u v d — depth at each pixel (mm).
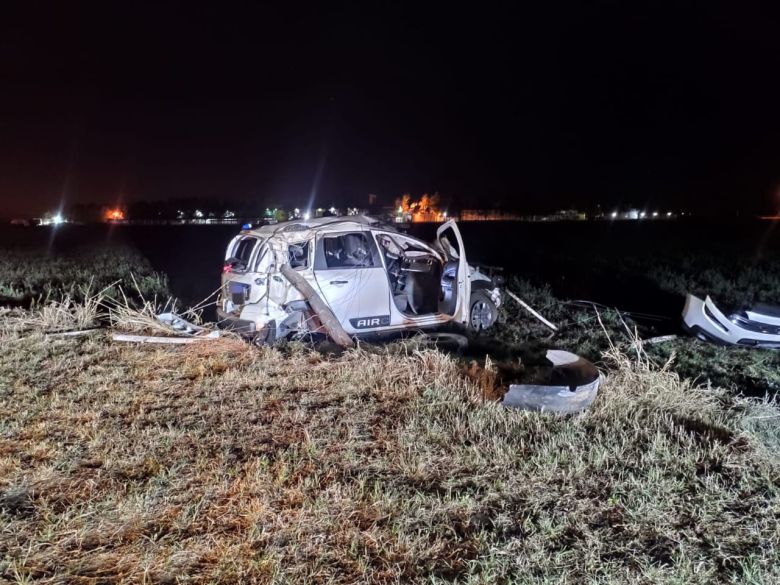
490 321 9766
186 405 5398
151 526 3465
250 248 8367
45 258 18109
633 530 3510
